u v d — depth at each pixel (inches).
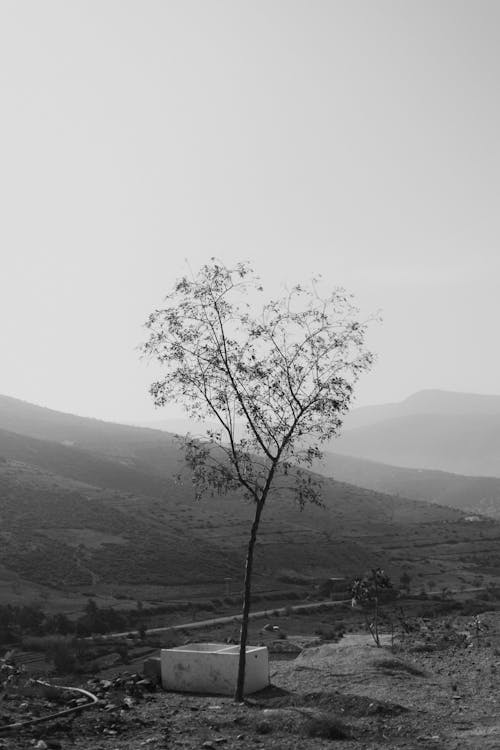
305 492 925.2
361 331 919.0
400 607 3592.5
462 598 4175.7
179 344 925.2
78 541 4613.7
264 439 918.4
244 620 933.2
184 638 2731.3
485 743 684.1
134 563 4448.8
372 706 844.0
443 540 6924.2
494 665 1251.2
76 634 2839.6
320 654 1455.5
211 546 5196.9
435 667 1285.7
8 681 1098.7
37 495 5329.7
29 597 3454.7
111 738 701.9
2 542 4237.2
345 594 4288.9
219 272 928.3
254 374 918.4
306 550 5575.8
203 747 667.4
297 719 765.3
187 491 7544.3
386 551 6230.3
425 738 711.1
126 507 5753.0
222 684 987.3
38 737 686.5
